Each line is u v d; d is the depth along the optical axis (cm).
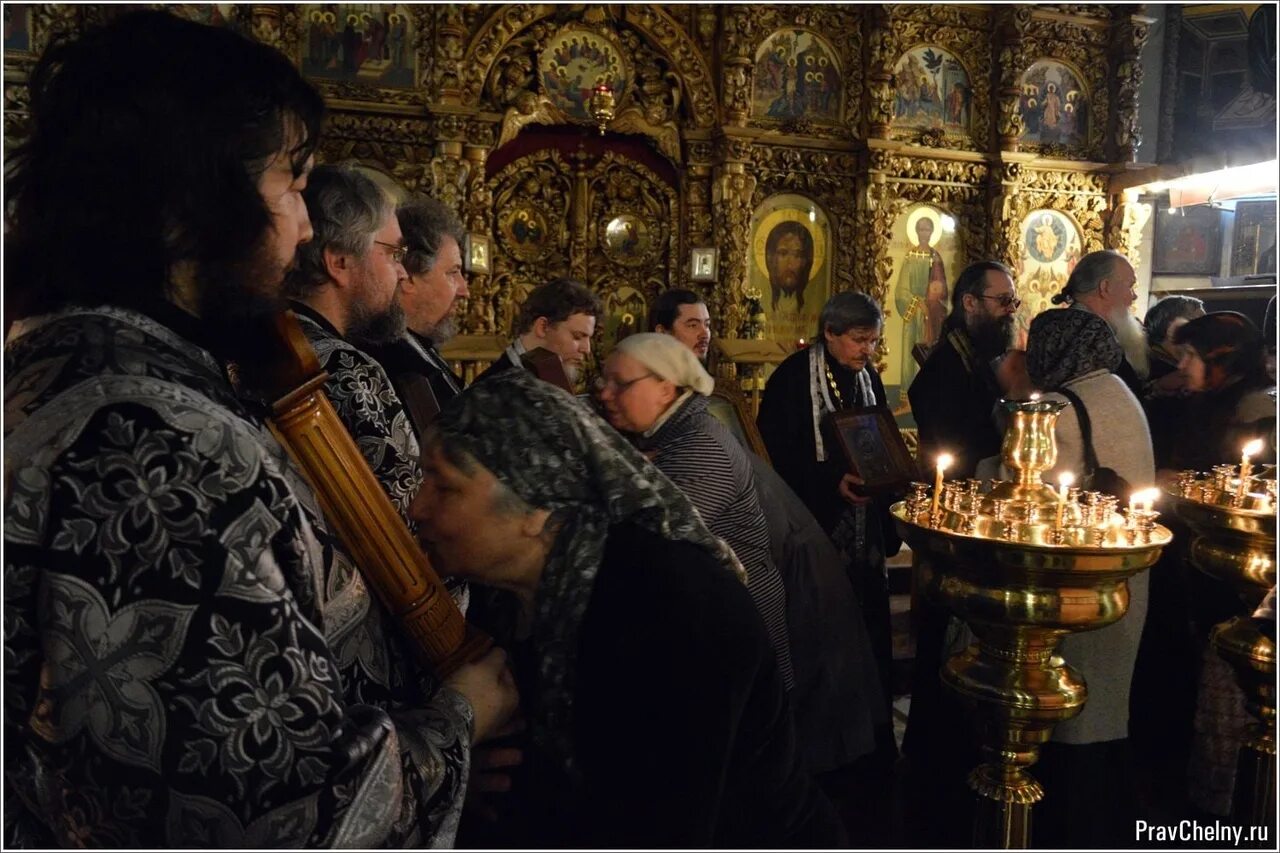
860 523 345
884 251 716
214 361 94
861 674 262
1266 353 265
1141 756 302
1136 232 768
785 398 361
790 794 120
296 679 82
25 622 80
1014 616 176
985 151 744
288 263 95
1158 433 290
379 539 108
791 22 698
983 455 329
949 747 257
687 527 111
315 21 610
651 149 702
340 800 83
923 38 729
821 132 713
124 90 84
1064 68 761
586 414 114
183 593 78
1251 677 202
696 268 683
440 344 221
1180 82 788
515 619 136
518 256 680
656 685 103
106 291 87
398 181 631
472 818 116
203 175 85
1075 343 223
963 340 343
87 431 79
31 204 87
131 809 79
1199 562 206
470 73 629
